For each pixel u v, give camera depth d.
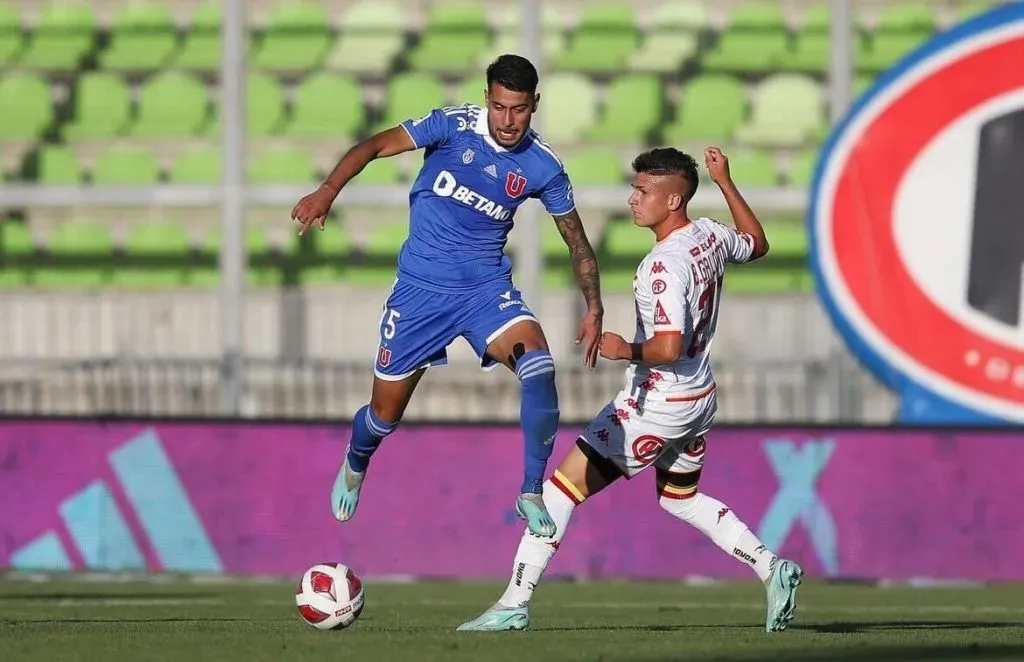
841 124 41.56
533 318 22.22
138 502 39.53
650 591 36.31
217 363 42.31
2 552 39.62
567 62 53.66
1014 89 41.00
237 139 43.78
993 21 41.16
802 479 38.88
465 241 22.41
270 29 54.69
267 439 39.50
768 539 38.81
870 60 51.97
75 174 51.25
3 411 42.94
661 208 21.91
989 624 26.03
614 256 48.94
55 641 20.66
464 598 33.91
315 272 49.50
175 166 51.25
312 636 21.31
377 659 18.17
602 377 42.84
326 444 39.44
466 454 39.31
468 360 45.38
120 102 52.97
